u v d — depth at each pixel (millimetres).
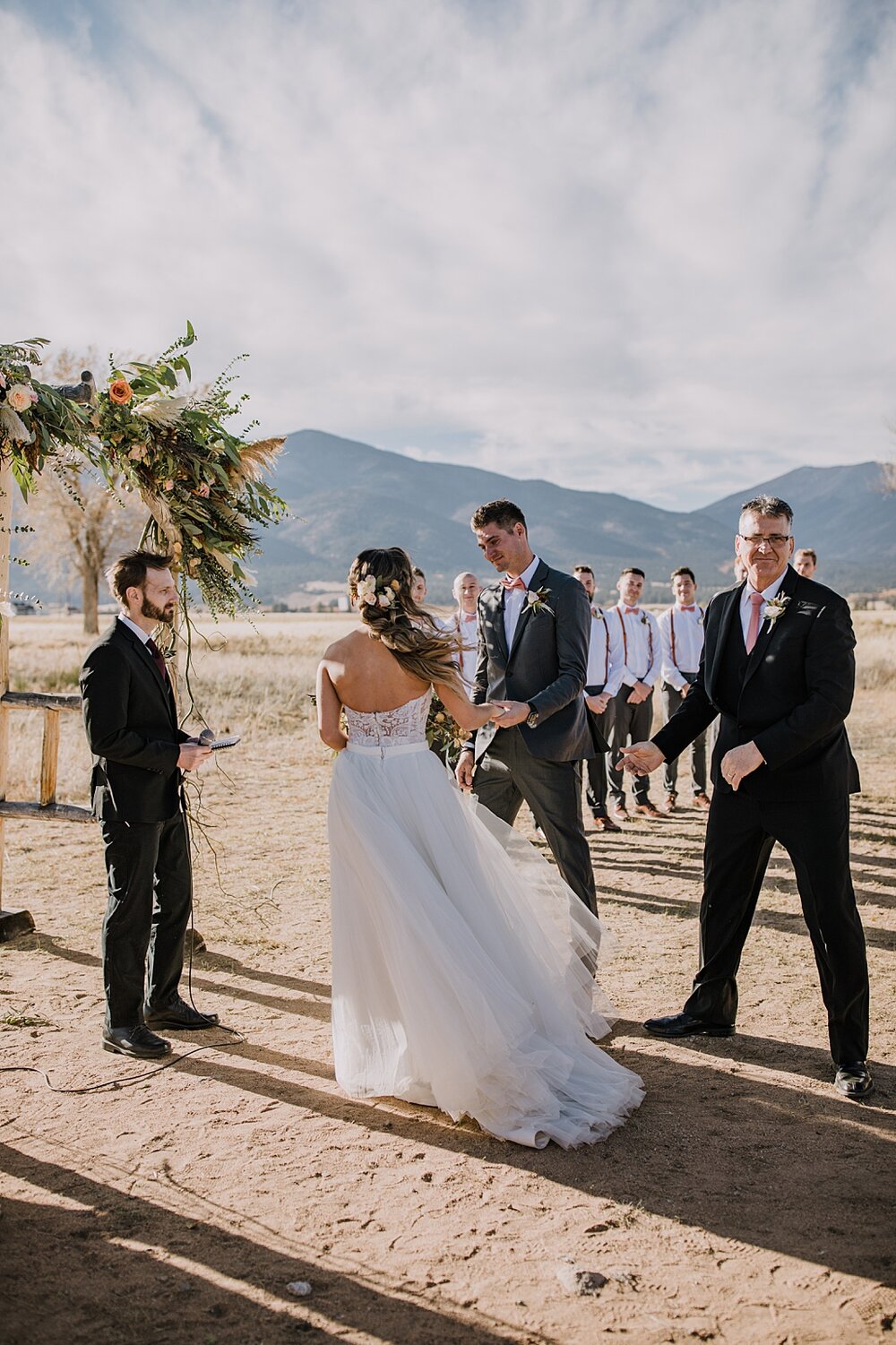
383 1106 3625
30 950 5332
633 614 9047
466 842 3859
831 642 3773
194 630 5316
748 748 3723
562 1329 2357
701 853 7676
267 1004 4621
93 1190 3002
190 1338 2330
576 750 4676
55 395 4328
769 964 5098
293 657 24406
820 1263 2613
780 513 3869
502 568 5000
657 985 4879
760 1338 2320
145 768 4051
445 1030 3371
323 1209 2904
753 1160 3174
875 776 10656
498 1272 2586
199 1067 3941
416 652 3746
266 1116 3525
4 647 5473
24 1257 2652
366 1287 2527
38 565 40094
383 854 3582
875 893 6355
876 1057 3973
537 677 4785
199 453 4824
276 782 10602
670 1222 2822
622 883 6836
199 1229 2791
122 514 38625
